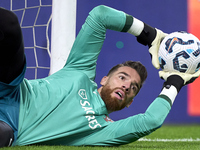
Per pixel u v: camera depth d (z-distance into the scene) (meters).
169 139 15.54
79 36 9.84
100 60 25.84
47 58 20.03
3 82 7.93
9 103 8.12
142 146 10.02
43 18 19.55
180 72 9.30
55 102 8.61
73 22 11.87
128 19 9.87
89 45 9.75
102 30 9.78
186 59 9.15
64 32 11.66
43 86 8.82
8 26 7.43
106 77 9.87
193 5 27.55
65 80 9.16
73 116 8.58
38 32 19.39
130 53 26.44
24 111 8.24
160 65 9.65
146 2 27.00
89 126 8.70
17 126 8.07
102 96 9.45
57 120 8.48
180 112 26.67
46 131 8.38
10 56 7.66
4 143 7.52
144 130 8.59
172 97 8.99
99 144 8.79
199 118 26.86
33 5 18.56
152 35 9.84
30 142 8.23
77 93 8.92
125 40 26.39
